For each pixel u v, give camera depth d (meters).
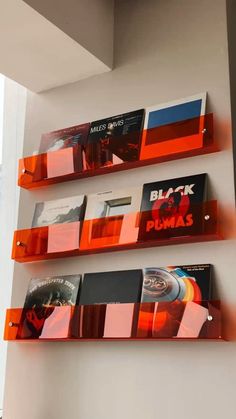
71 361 2.40
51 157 2.60
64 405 2.36
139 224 2.28
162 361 2.18
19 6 2.19
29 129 2.80
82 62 2.56
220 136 2.25
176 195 2.24
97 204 2.44
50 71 2.64
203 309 2.06
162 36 2.52
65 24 2.37
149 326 2.15
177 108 2.35
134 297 2.25
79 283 2.42
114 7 2.69
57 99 2.75
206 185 2.22
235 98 2.35
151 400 2.16
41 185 2.67
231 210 2.16
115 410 2.23
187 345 2.14
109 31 2.63
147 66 2.52
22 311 2.50
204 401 2.05
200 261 2.19
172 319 2.11
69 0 2.41
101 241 2.35
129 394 2.22
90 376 2.33
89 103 2.64
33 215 2.65
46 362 2.46
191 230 2.15
